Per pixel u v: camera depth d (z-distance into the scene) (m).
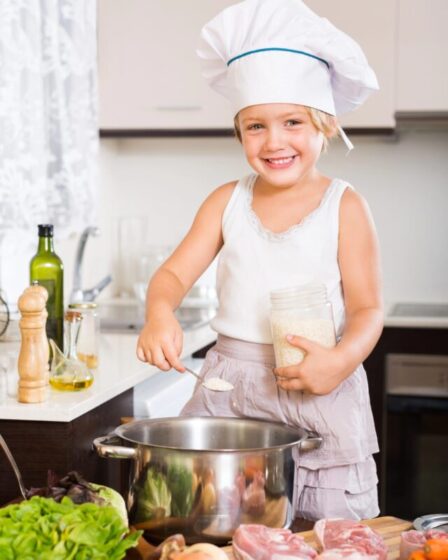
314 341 1.35
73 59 2.71
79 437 1.73
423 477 3.07
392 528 1.23
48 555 1.02
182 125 3.24
